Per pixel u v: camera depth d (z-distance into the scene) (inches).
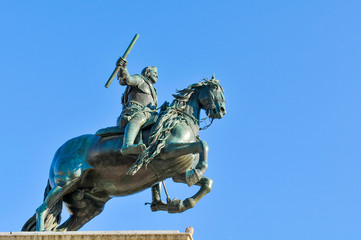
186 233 393.7
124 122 469.4
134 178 466.3
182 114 474.9
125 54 478.9
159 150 451.8
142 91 488.4
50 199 462.9
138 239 394.3
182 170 464.1
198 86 489.1
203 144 451.8
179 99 478.9
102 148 468.1
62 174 466.9
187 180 455.2
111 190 475.8
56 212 467.5
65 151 476.7
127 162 462.6
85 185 478.6
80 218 484.1
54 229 469.7
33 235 403.2
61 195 466.9
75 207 483.8
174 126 463.8
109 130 474.3
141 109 474.0
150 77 499.5
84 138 482.3
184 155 458.0
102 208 488.1
